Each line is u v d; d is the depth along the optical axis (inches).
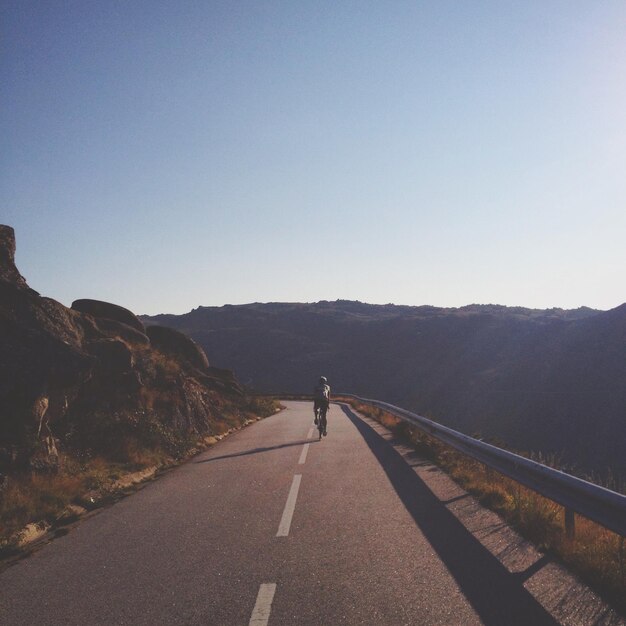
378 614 174.6
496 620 167.6
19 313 441.1
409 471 438.9
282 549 246.8
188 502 358.9
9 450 370.9
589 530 253.6
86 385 556.4
